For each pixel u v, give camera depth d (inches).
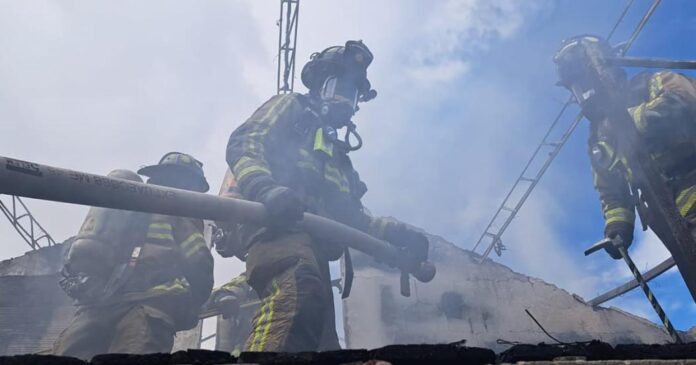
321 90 148.9
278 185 114.9
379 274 397.1
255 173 116.2
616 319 400.2
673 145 134.3
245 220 109.7
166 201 100.6
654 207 139.7
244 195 117.3
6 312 357.7
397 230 148.3
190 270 143.8
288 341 101.7
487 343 388.5
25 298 365.1
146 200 98.1
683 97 134.1
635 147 137.9
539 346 56.9
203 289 146.2
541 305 405.7
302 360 55.3
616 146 146.9
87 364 54.1
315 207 130.3
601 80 147.7
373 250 141.2
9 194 84.7
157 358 55.0
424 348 55.2
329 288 137.2
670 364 54.6
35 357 51.7
